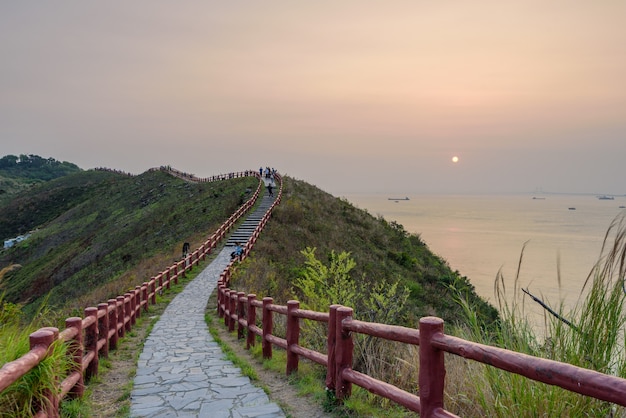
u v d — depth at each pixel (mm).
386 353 6242
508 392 3545
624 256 3131
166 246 33875
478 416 4117
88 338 6844
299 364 7168
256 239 26375
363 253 29562
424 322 3383
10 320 6648
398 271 28250
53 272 44438
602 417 3088
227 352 8742
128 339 10781
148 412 5312
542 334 3688
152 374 7156
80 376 5594
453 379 4676
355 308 8797
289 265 22688
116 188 76562
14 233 81938
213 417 5062
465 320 5031
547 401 3270
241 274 18172
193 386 6383
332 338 5215
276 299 15594
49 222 77188
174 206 49438
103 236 49688
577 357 3277
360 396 5266
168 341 10219
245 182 49719
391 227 44438
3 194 130750
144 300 14844
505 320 3941
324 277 9664
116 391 6352
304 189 47344
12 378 3367
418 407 3621
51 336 4230
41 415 3977
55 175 193750
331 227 33750
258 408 5324
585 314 3324
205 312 14758
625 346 3199
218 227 32500
